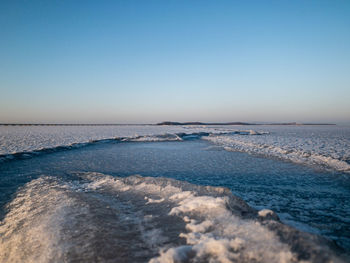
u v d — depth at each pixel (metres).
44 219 4.04
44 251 3.03
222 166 11.83
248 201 6.21
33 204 5.30
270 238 2.46
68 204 4.63
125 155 16.27
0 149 17.11
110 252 2.74
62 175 9.25
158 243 2.95
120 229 3.45
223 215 3.37
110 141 26.97
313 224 4.59
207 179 9.02
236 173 10.10
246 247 2.40
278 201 6.22
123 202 5.09
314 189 7.47
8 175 9.59
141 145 23.61
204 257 2.37
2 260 3.45
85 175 9.02
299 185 7.99
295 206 5.79
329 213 5.27
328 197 6.59
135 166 12.03
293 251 2.16
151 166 12.01
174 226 3.39
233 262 2.20
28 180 8.59
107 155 16.23
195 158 14.67
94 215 3.96
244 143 22.84
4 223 4.73
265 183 8.30
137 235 3.27
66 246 2.97
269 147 18.70
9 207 5.63
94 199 5.09
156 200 4.79
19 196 6.36
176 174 10.01
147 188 5.73
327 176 9.34
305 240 2.27
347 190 7.32
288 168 11.11
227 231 2.90
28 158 14.59
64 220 3.78
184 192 4.72
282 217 4.93
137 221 3.83
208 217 3.44
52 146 19.12
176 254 2.41
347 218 4.95
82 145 22.00
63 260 2.71
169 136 32.28
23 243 3.53
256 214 3.43
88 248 2.86
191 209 3.86
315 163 12.09
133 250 2.80
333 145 20.56
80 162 13.29
